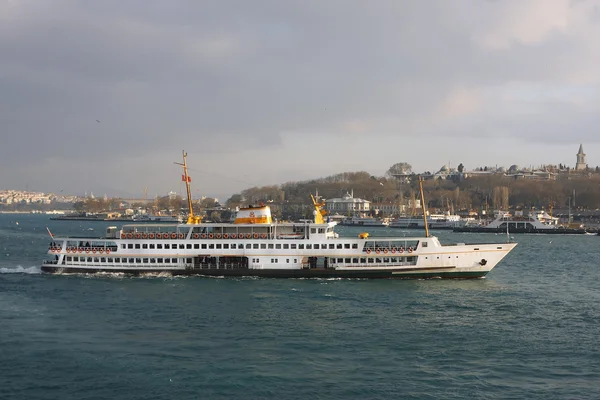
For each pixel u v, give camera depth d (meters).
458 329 77.00
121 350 67.06
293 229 116.38
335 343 70.44
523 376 60.50
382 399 54.97
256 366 62.47
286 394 55.78
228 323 79.00
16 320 79.69
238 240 114.25
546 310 89.19
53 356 64.88
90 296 95.81
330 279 112.75
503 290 105.69
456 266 112.69
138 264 115.56
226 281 110.12
